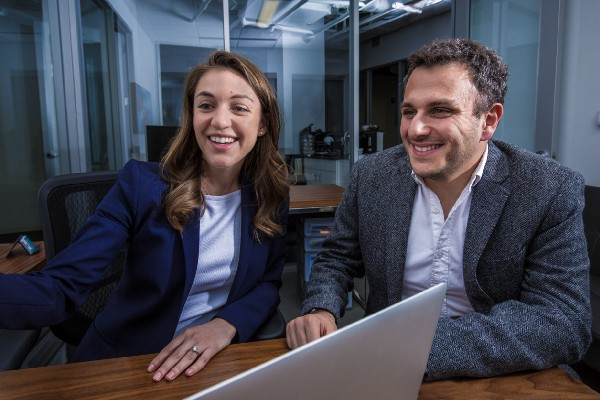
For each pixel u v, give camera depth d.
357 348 0.42
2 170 3.79
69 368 0.72
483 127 0.84
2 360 1.07
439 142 0.81
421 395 0.66
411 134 0.82
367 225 1.08
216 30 4.50
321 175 5.17
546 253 0.88
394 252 1.01
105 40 4.13
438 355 0.70
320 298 0.99
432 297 0.50
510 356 0.71
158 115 4.52
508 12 3.33
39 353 1.62
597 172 3.06
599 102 2.99
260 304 1.08
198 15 4.44
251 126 1.07
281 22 4.98
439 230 0.98
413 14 6.40
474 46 0.81
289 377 0.36
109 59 4.18
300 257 3.07
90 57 3.97
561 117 3.19
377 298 1.10
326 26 5.14
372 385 0.46
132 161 1.12
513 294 0.96
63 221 1.34
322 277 1.09
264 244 1.17
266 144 1.17
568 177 0.91
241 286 1.12
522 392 0.67
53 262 0.93
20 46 3.67
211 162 1.07
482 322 0.76
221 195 1.16
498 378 0.71
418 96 0.80
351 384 0.43
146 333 1.05
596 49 2.97
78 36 3.78
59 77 3.73
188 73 1.12
